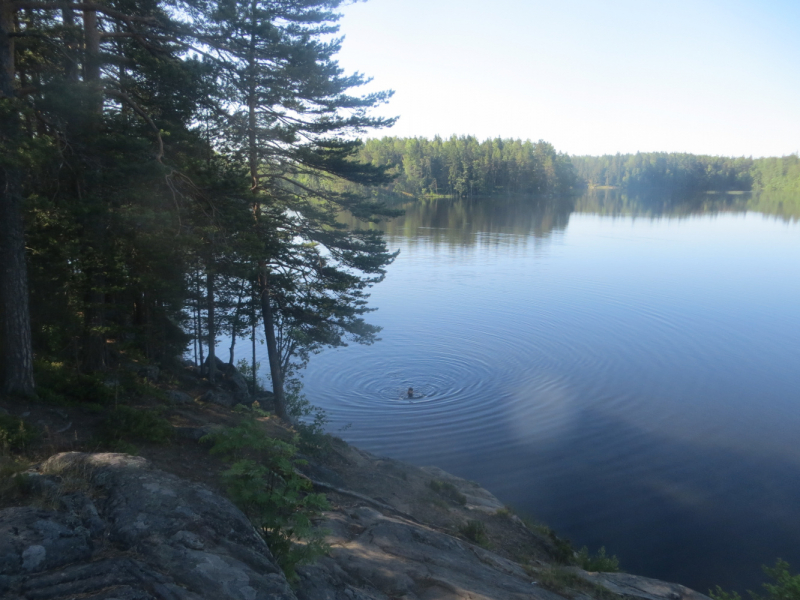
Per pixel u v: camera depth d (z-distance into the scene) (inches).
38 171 423.8
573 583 445.4
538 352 1473.9
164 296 602.2
